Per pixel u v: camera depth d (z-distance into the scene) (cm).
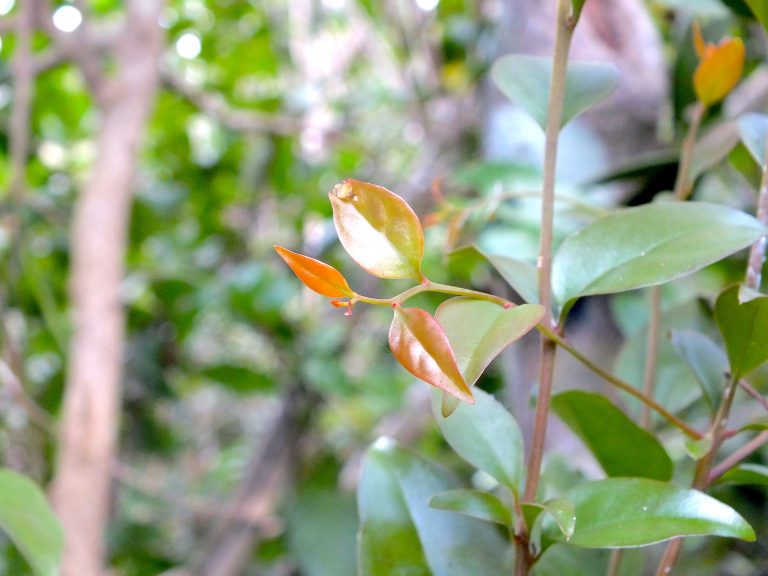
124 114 61
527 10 71
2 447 82
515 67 29
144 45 64
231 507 76
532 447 23
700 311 38
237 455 116
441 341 17
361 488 30
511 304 19
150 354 89
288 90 105
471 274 74
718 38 50
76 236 58
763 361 23
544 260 23
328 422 100
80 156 96
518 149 70
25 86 60
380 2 102
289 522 74
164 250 101
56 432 62
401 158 116
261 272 82
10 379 62
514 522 24
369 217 19
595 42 64
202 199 100
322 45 120
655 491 22
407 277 19
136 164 62
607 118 61
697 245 22
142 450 93
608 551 32
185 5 99
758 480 26
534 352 56
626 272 23
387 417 99
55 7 80
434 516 29
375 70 121
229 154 98
